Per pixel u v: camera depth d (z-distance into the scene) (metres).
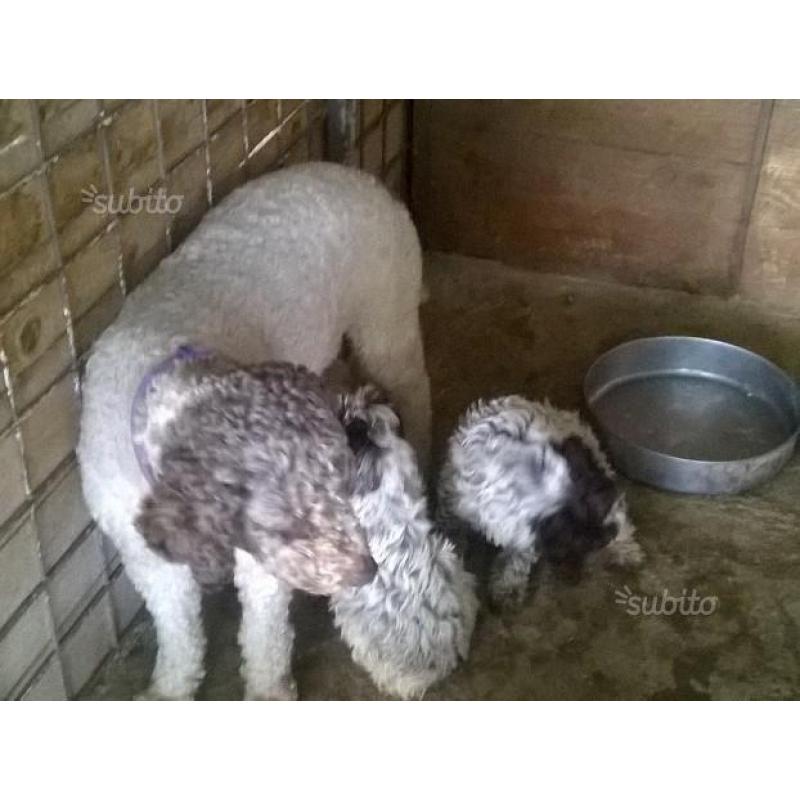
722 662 2.14
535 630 2.20
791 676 2.12
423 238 3.50
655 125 3.10
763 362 2.82
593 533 2.10
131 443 1.61
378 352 2.29
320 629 2.19
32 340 1.65
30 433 1.69
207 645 2.13
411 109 3.29
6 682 1.77
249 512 1.37
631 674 2.12
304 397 1.41
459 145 3.31
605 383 2.87
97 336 1.84
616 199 3.26
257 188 2.03
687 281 3.32
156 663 2.02
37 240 1.62
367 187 2.15
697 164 3.12
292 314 1.90
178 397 1.46
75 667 1.98
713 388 2.89
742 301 3.30
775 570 2.34
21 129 1.55
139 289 1.82
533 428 2.14
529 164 3.28
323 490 1.37
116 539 1.81
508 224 3.40
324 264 1.99
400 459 1.93
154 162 1.94
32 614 1.80
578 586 2.29
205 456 1.38
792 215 3.12
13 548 1.71
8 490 1.66
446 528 2.27
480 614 2.22
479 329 3.16
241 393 1.40
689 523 2.45
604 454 2.39
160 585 1.86
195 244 1.91
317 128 2.74
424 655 2.02
